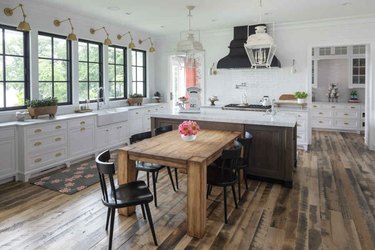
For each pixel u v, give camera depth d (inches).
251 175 163.0
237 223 112.4
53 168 181.0
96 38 236.4
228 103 283.9
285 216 118.0
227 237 102.3
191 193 102.0
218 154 116.4
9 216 118.4
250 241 99.5
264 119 158.6
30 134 160.2
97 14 215.0
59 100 211.6
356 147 244.1
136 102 275.3
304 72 251.3
